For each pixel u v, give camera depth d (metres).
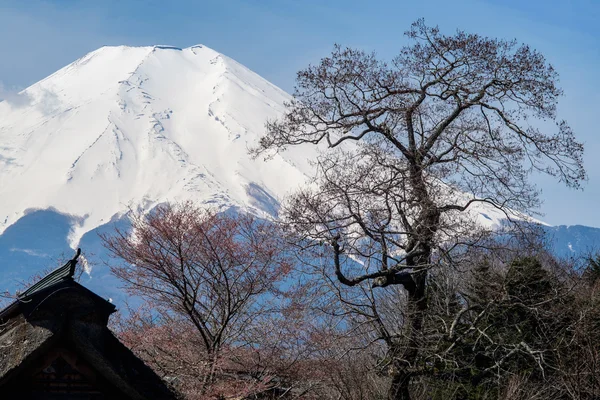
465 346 28.09
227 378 21.30
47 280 10.38
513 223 28.55
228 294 21.84
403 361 26.38
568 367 27.23
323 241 24.73
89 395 9.55
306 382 22.27
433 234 26.22
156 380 9.98
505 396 25.81
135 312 22.27
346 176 26.45
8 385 9.35
